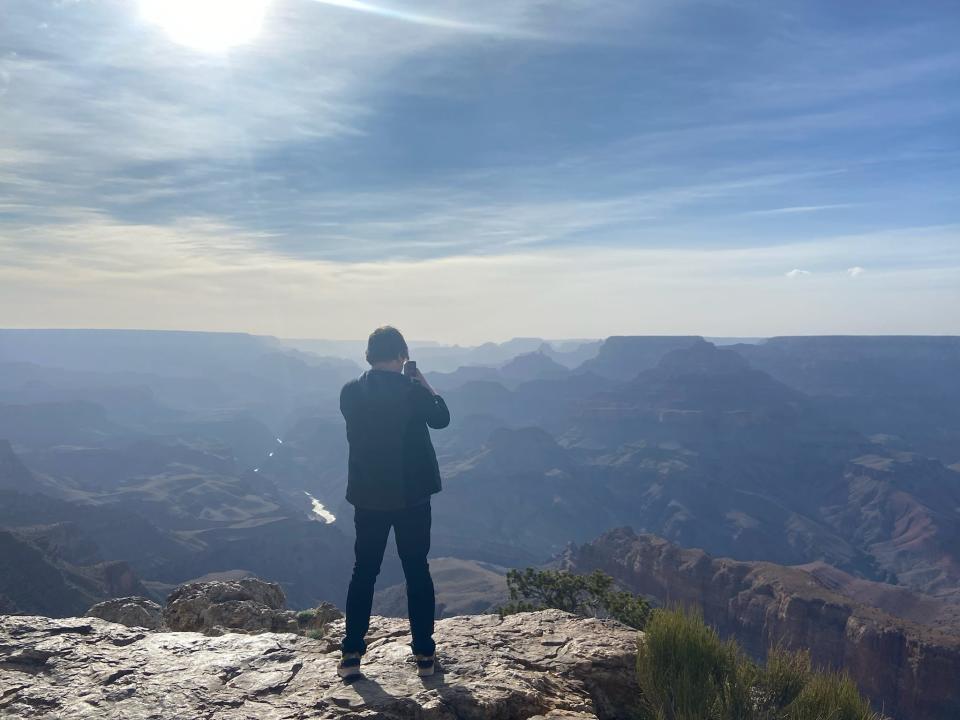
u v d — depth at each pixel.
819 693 4.93
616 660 6.03
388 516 5.43
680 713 4.93
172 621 12.09
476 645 6.22
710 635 5.56
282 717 4.62
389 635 6.51
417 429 5.51
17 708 4.68
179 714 4.66
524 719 5.00
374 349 5.66
